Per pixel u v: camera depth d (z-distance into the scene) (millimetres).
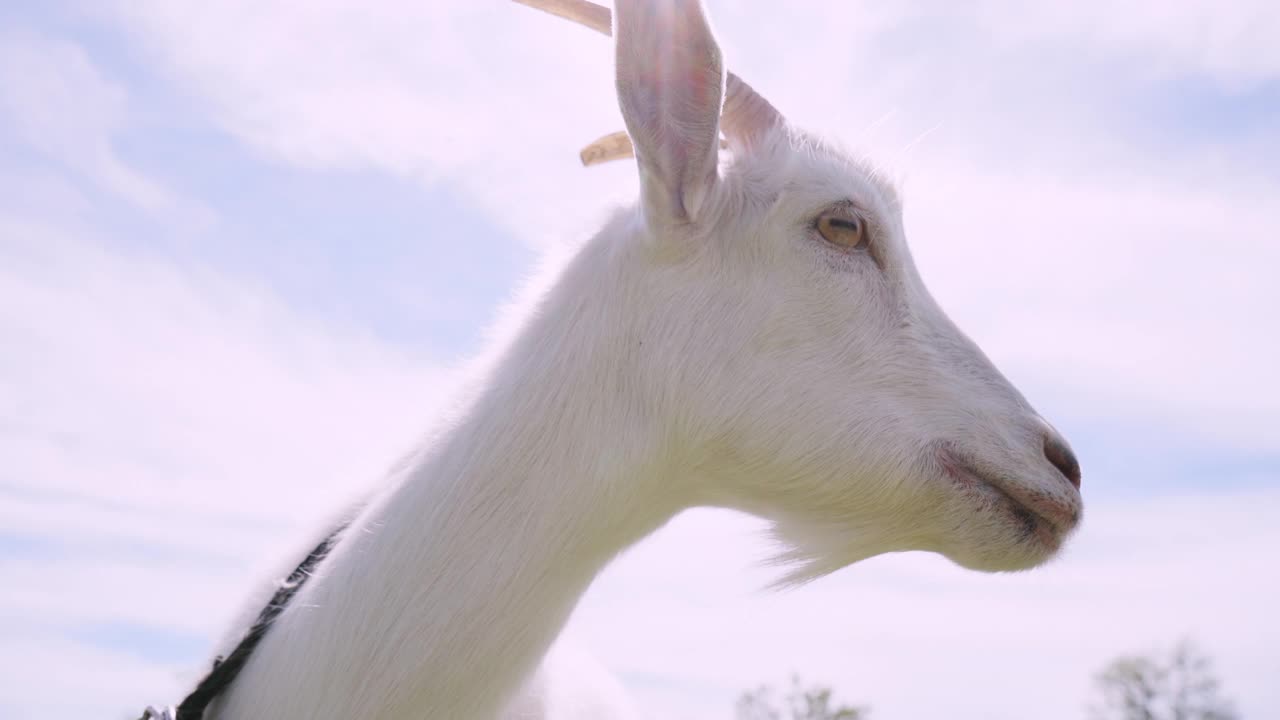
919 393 662
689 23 633
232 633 687
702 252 657
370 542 612
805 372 654
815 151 706
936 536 666
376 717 585
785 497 666
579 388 636
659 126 642
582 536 622
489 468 614
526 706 676
